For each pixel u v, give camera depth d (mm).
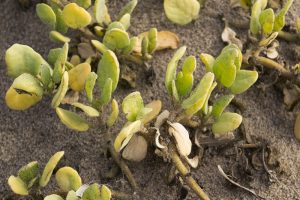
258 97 884
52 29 926
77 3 880
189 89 808
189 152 811
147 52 871
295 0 939
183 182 830
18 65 823
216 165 847
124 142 776
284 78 880
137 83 887
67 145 859
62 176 787
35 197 818
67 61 880
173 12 901
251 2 911
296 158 853
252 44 887
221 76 816
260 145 852
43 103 881
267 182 840
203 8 932
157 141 803
